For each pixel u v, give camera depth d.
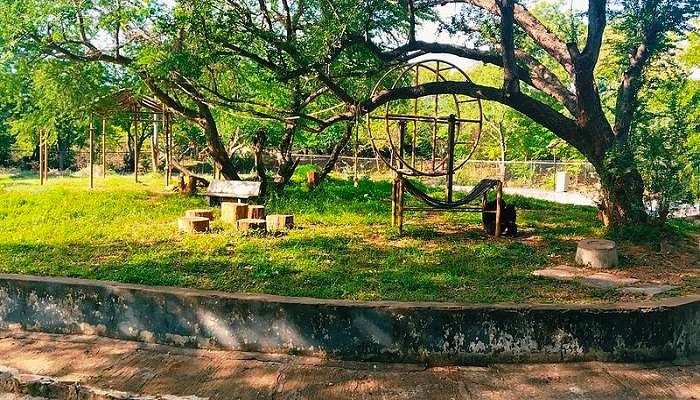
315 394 5.04
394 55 12.52
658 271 8.13
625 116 11.41
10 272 7.37
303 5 13.17
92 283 6.32
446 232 11.05
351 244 9.62
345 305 5.71
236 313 5.88
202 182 17.92
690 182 10.58
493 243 10.00
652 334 5.81
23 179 23.30
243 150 30.75
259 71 14.91
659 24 11.37
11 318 6.49
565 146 29.83
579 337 5.71
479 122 11.36
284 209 13.52
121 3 13.34
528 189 25.28
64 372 5.42
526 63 12.52
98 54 14.14
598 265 8.29
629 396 5.09
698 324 6.13
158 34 13.39
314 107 17.22
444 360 5.66
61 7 12.99
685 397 5.11
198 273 7.44
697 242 10.32
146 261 8.10
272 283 6.97
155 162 24.12
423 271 7.79
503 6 10.80
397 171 10.68
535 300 6.45
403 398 4.98
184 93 14.85
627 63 12.20
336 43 11.85
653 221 10.71
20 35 13.23
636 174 10.93
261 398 4.97
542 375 5.45
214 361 5.66
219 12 12.03
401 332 5.67
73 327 6.34
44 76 14.45
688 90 15.15
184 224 10.59
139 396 4.91
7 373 5.34
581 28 15.96
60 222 11.52
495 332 5.67
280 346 5.82
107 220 11.92
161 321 6.06
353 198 15.91
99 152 33.62
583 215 13.73
